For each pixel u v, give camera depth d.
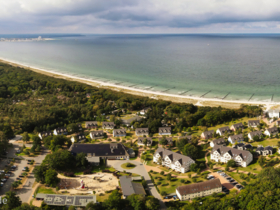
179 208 170.38
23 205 159.12
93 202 170.88
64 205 169.50
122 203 168.88
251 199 163.62
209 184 185.25
